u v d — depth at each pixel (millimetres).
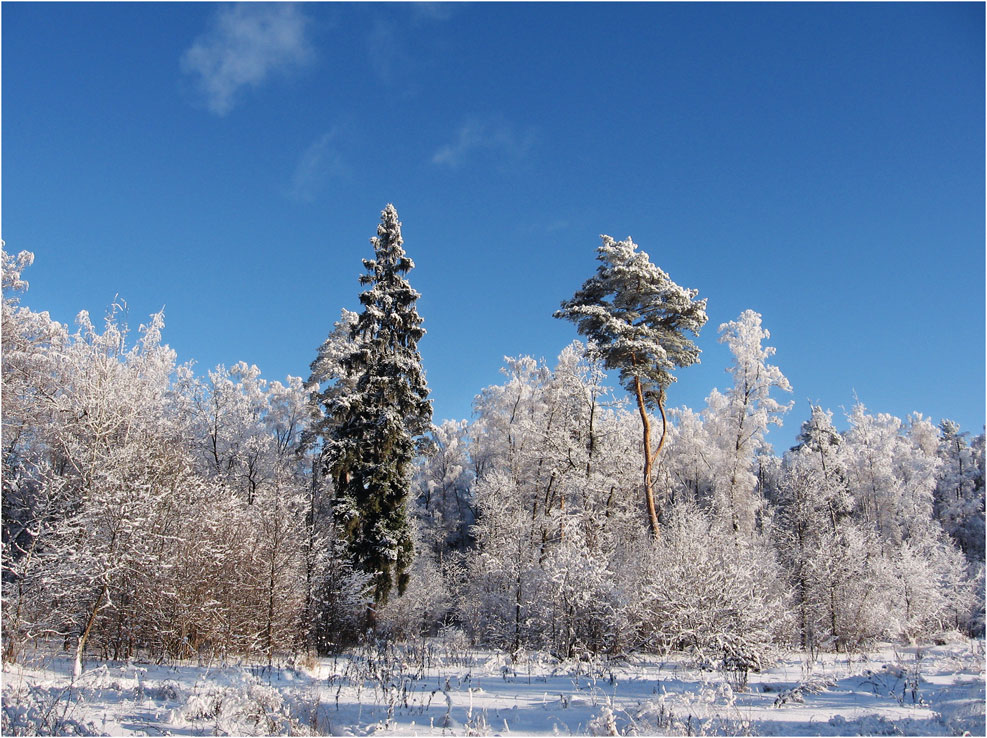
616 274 28484
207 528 16234
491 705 9562
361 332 27531
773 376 32875
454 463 54312
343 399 25156
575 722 8344
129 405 16141
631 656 15828
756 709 9133
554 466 30828
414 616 27188
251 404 46344
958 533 53594
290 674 12734
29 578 12289
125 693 9125
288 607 17734
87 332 22656
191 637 15438
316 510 26891
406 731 7840
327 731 7801
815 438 38500
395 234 28250
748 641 13828
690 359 28656
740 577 15367
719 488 32969
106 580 12148
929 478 48250
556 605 17938
